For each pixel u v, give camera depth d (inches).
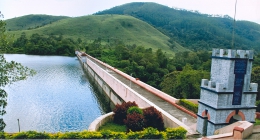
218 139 721.6
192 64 4178.2
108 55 4982.8
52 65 4446.4
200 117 911.0
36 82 2807.6
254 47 7219.5
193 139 859.4
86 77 3494.1
